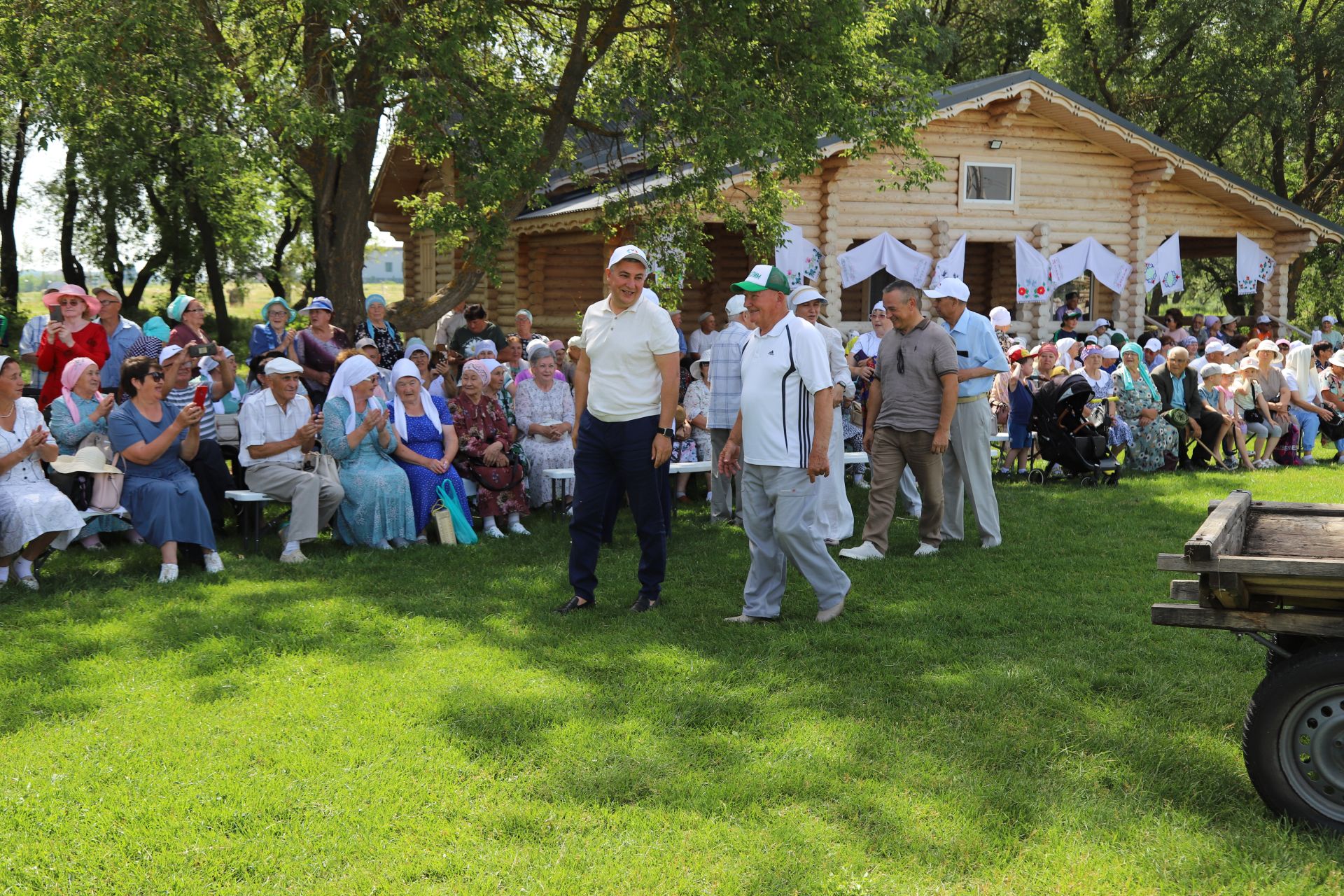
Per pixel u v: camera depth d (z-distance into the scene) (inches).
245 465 305.3
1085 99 681.6
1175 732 176.7
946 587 271.0
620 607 252.7
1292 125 1083.9
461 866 134.8
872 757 166.7
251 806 149.5
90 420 295.4
